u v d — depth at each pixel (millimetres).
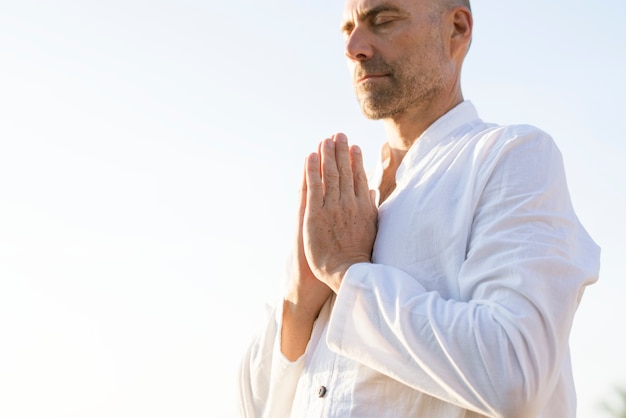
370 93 2281
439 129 2279
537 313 1840
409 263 2080
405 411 1957
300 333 2299
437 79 2289
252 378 2459
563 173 2107
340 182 2201
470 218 2027
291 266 2461
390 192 2381
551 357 1834
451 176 2125
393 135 2402
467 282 1945
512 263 1889
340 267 2102
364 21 2299
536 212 1961
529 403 1786
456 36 2346
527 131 2090
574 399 2154
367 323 1942
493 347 1797
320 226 2158
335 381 2066
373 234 2188
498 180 2027
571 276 1907
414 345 1856
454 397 1831
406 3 2266
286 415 2328
